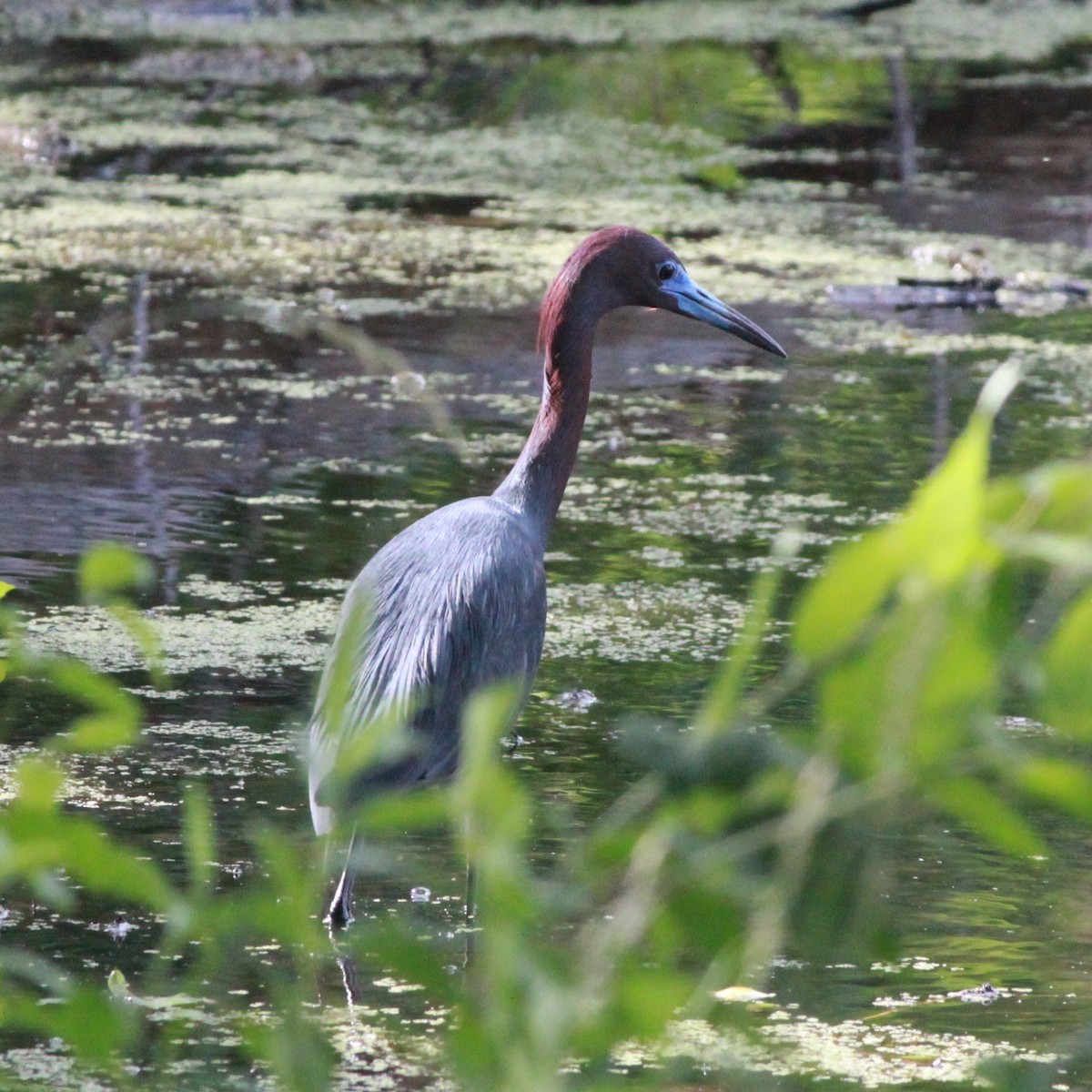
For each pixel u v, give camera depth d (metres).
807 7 40.12
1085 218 23.84
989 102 31.03
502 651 8.09
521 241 21.88
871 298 19.86
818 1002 6.68
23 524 12.65
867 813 1.29
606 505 13.60
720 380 17.16
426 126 29.31
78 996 1.81
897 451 14.95
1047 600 1.25
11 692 9.85
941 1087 5.90
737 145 28.33
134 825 8.07
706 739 1.31
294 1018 1.83
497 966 1.41
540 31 36.31
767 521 13.27
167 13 37.72
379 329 18.03
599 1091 1.54
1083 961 7.07
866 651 1.22
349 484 13.84
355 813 1.57
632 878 1.36
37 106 28.97
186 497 13.41
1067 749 8.44
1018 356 17.91
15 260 19.98
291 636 10.77
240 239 21.47
